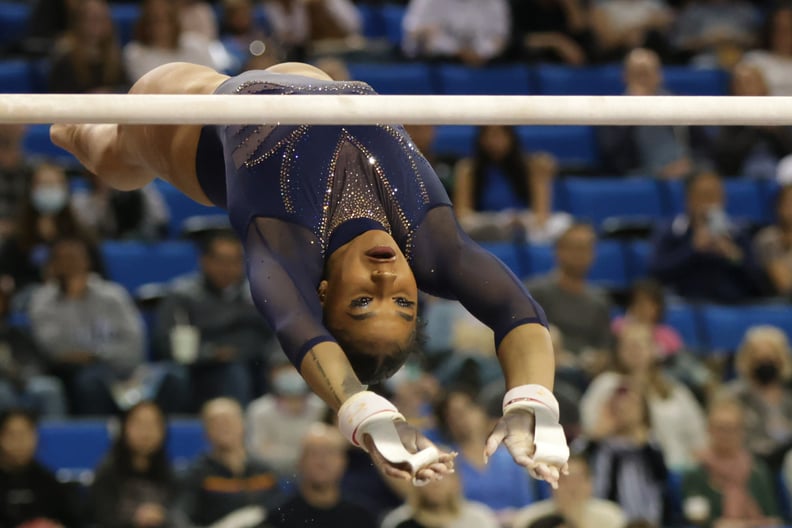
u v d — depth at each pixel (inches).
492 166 955.3
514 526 677.9
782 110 344.2
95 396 758.5
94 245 842.8
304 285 352.8
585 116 339.3
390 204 374.0
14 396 738.2
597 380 765.3
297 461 692.1
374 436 317.1
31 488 674.2
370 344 350.3
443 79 1069.1
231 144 385.4
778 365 802.8
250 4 1115.3
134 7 1103.0
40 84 996.6
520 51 1128.8
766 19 1157.7
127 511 669.9
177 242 890.7
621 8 1210.0
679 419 770.8
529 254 908.0
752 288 938.7
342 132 382.3
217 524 671.8
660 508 720.3
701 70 1142.3
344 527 658.8
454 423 703.1
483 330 790.5
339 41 1112.2
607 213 1013.8
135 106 323.9
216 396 764.6
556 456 324.2
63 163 971.3
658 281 928.9
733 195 1034.7
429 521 663.1
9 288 800.3
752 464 749.3
